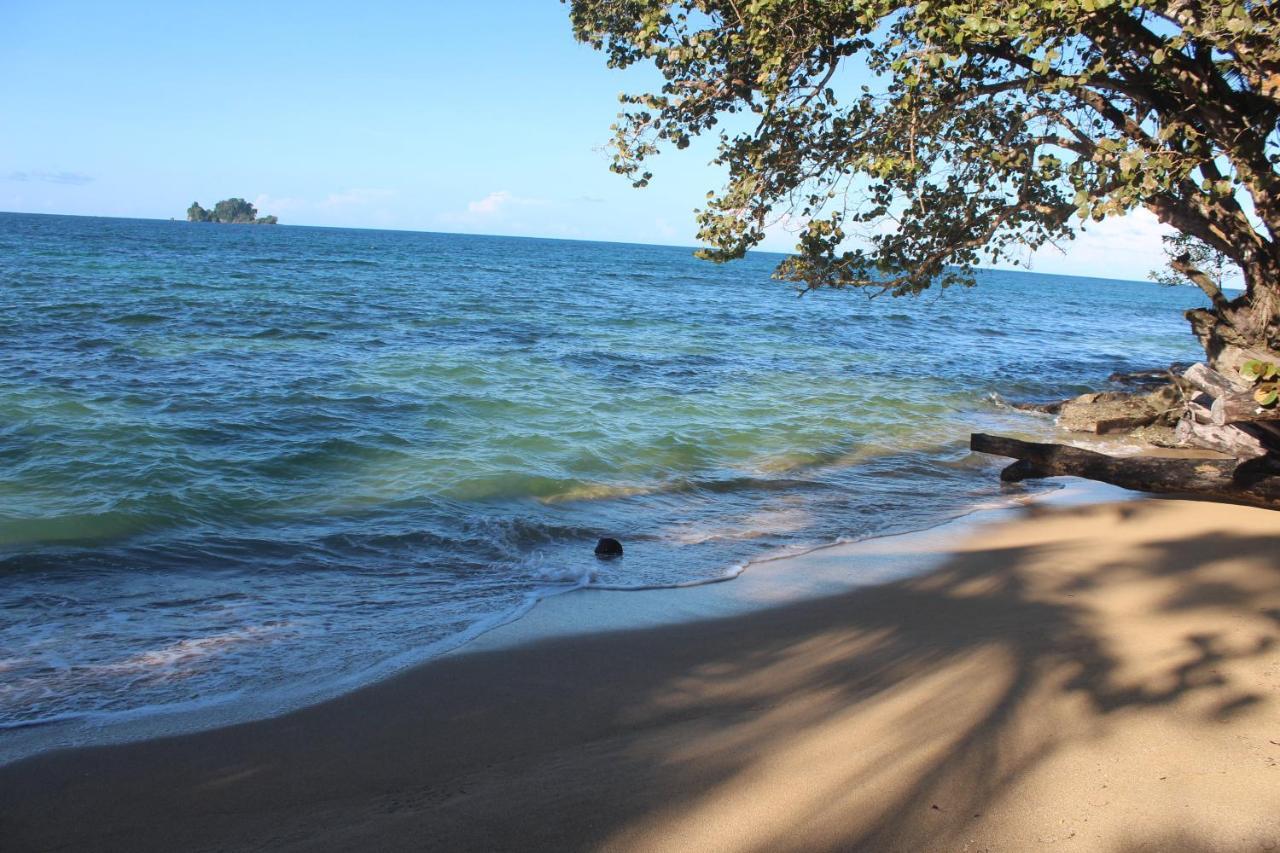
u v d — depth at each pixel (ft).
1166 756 11.82
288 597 22.25
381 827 11.16
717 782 11.96
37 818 11.82
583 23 31.63
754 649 18.53
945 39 24.64
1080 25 23.76
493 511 30.78
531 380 57.98
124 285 111.04
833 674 16.60
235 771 13.14
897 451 45.11
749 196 27.61
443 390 52.03
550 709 15.37
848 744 12.89
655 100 28.94
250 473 33.32
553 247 603.67
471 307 111.24
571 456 38.81
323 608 21.44
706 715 14.93
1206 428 43.29
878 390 65.57
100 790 12.59
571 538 28.35
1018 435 52.37
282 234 527.40
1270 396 20.15
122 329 70.74
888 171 25.55
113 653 18.30
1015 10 22.30
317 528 28.09
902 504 34.40
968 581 23.35
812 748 12.87
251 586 23.03
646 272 279.69
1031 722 13.19
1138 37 25.84
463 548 26.71
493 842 10.62
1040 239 31.22
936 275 30.25
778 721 14.23
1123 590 21.27
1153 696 14.03
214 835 11.28
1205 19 23.30
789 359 80.59
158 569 23.99
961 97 27.45
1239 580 21.50
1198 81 27.09
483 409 47.47
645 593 22.84
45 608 20.85
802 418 51.55
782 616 20.94
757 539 28.78
